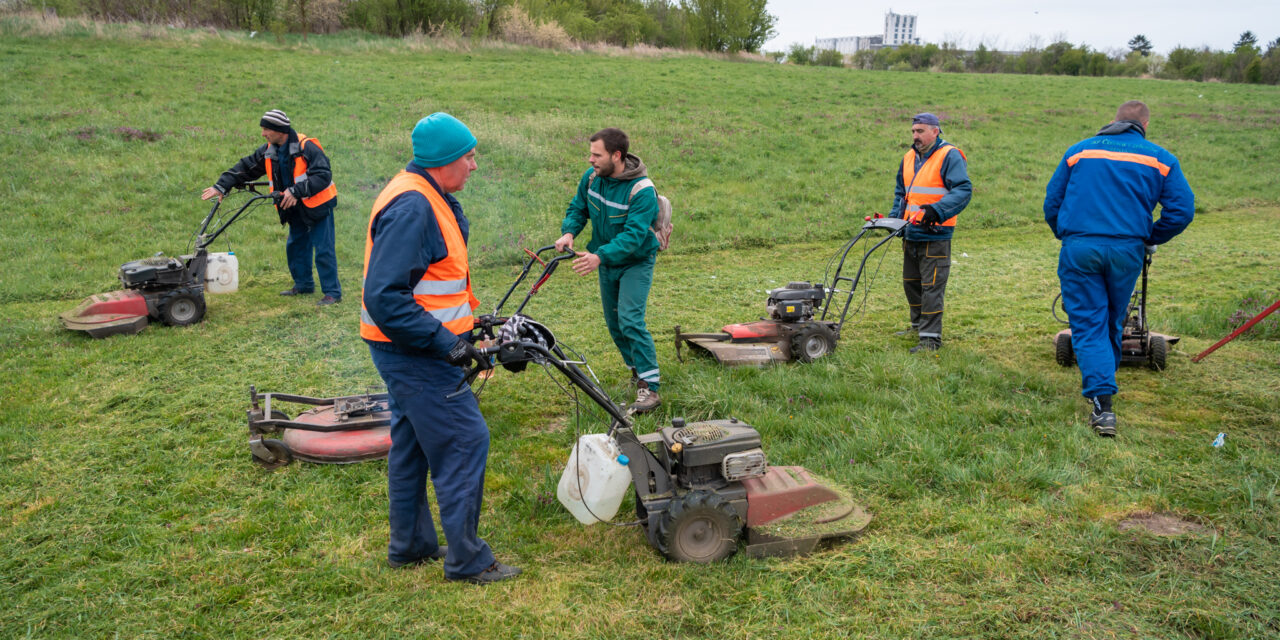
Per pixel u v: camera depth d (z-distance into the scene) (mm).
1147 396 5172
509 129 16031
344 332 6777
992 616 2832
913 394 5039
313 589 3057
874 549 3281
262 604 2965
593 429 4680
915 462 4070
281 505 3768
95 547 3379
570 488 3283
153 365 5824
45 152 12641
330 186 7598
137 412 4906
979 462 4102
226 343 6430
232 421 4773
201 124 15156
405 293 2666
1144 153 4676
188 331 6777
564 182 13242
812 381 5270
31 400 5094
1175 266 9805
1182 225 4688
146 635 2779
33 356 6035
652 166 14539
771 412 4773
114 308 6656
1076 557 3188
